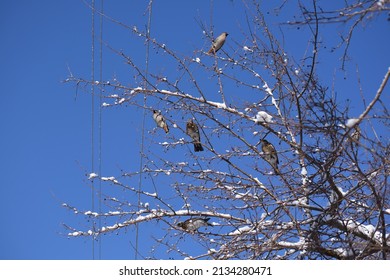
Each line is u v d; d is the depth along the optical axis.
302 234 9.41
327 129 8.33
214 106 10.46
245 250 9.62
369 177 9.12
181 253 9.95
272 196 9.93
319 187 9.27
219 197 10.28
